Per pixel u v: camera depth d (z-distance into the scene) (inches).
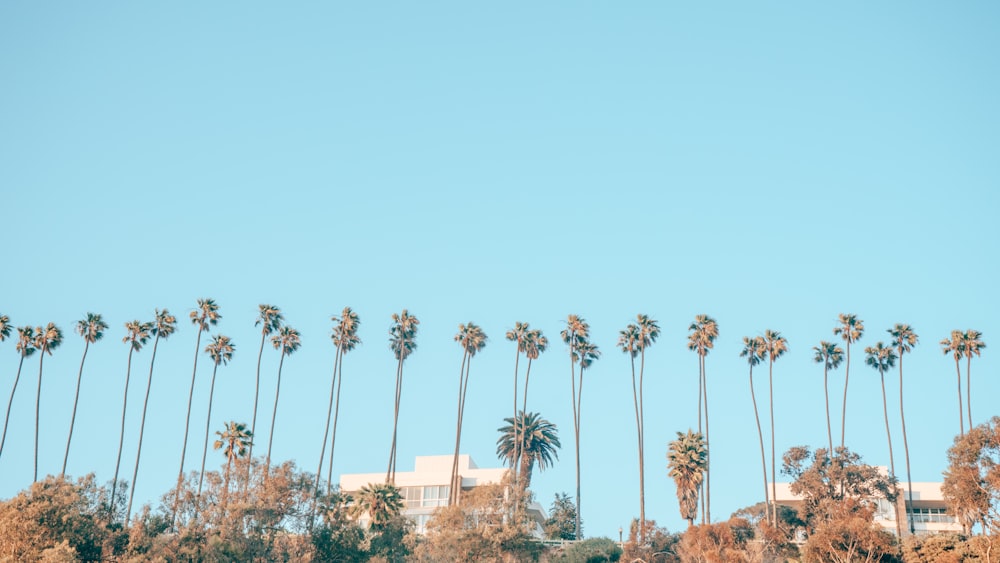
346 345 5182.1
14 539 2876.5
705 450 4510.3
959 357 5118.1
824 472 4345.5
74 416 4731.8
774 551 3754.9
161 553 3139.8
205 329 5064.0
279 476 3508.9
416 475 5123.0
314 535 3440.0
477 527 3555.6
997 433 3282.5
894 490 4318.4
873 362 5251.0
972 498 3233.3
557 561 3981.3
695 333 5137.8
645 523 4047.7
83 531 3065.9
